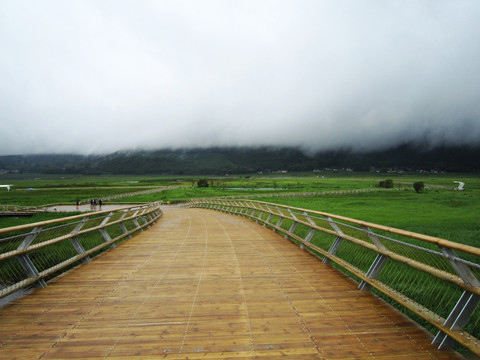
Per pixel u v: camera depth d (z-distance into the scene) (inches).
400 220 794.2
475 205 1314.0
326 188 3255.4
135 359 109.1
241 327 134.0
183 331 130.3
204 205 1525.6
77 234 240.1
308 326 134.9
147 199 2064.5
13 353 113.8
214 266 242.5
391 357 110.5
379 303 162.1
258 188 3528.5
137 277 212.1
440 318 121.3
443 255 116.9
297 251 302.2
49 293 179.0
